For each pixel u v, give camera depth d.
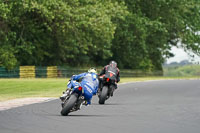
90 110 62.28
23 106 66.06
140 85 135.38
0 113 56.31
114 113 58.84
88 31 184.00
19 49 180.38
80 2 186.75
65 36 181.25
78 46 194.00
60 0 168.50
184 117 54.84
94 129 43.69
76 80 57.91
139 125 47.22
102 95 71.56
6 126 44.66
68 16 170.25
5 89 109.38
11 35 168.50
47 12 161.12
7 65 165.50
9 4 155.00
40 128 43.56
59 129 43.19
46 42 190.75
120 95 93.75
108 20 181.75
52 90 108.50
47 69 186.12
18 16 167.88
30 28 177.00
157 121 50.75
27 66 177.38
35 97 84.88
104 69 75.62
